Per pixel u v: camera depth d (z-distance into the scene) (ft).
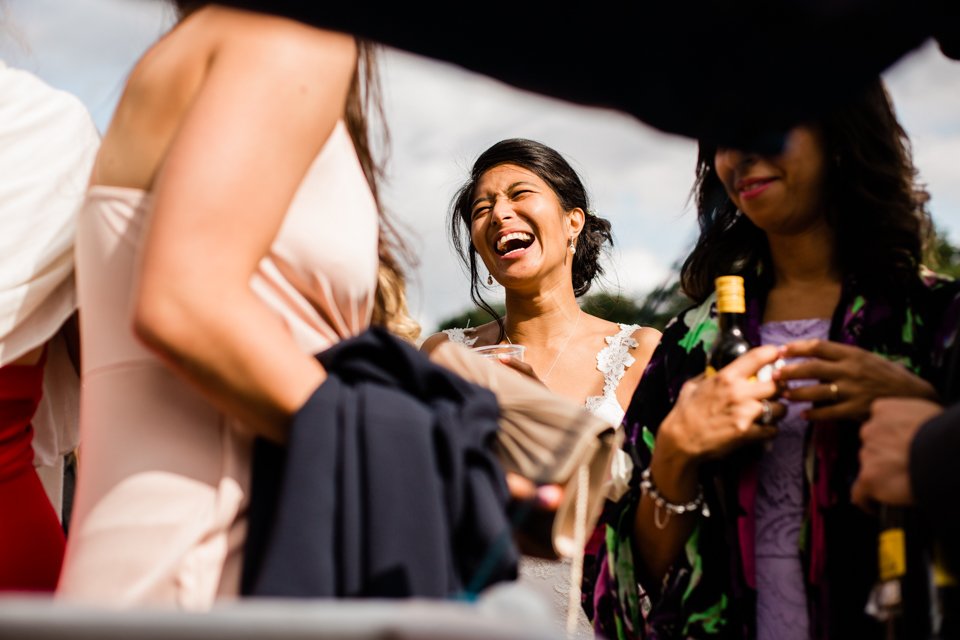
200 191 5.39
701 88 5.14
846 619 7.13
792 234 8.19
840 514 7.30
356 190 6.45
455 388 6.08
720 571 7.77
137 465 5.74
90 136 8.37
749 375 7.34
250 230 5.51
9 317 7.51
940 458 5.62
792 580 7.51
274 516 5.41
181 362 5.33
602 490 6.49
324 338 6.22
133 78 6.14
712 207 8.89
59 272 7.82
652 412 8.52
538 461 6.21
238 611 4.04
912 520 6.22
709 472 7.89
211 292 5.31
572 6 5.02
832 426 7.48
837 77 5.15
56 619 4.03
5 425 7.68
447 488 5.66
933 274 7.92
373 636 3.99
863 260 7.88
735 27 5.07
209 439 5.82
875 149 7.95
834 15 5.00
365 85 7.29
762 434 7.27
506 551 5.58
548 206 13.67
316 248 6.11
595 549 10.48
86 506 5.89
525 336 13.78
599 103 5.11
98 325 6.06
